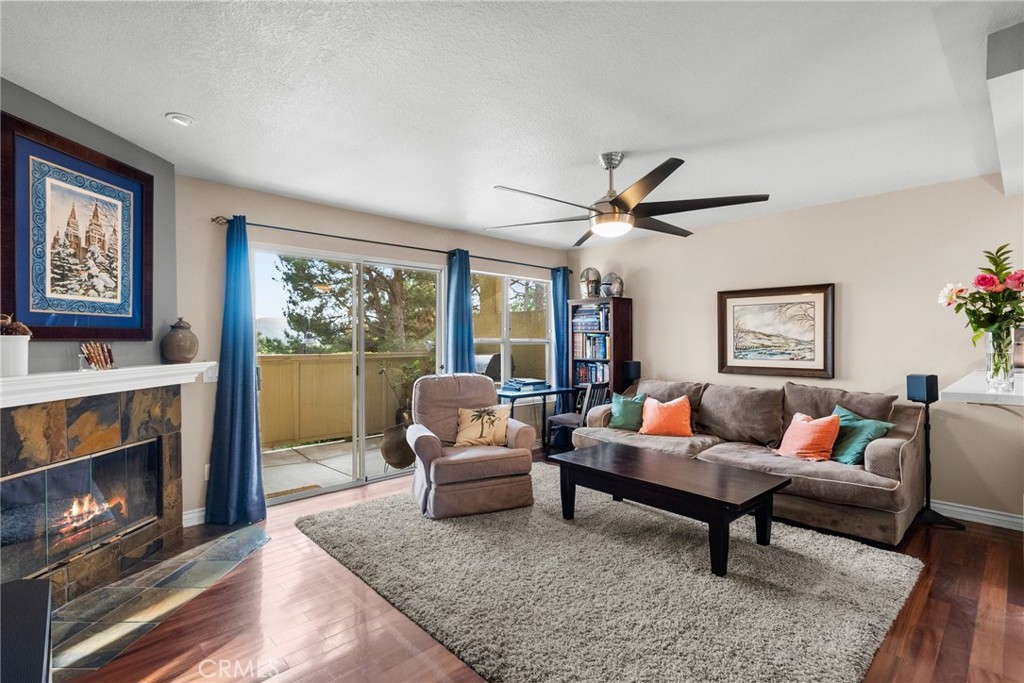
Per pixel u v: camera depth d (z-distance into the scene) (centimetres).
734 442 431
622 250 575
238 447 352
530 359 619
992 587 256
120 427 279
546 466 498
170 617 231
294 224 399
